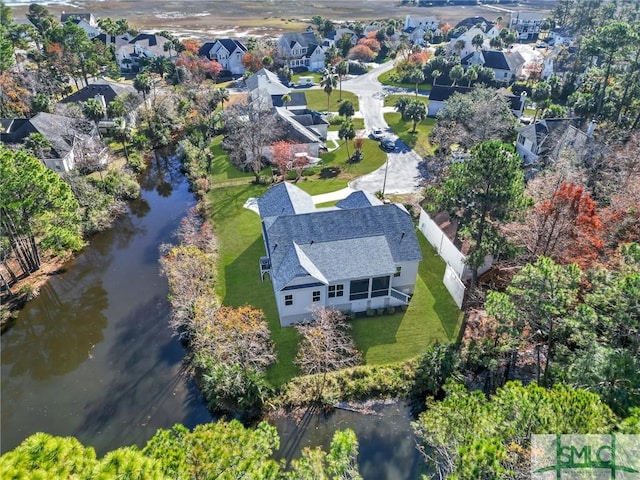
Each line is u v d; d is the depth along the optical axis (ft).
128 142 212.23
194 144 209.26
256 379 87.56
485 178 93.35
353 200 130.62
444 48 387.55
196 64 318.65
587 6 407.23
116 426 85.66
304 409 88.17
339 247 106.83
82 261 135.23
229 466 43.57
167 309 115.14
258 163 180.96
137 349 103.24
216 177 184.44
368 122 251.80
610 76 233.14
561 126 184.85
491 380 92.22
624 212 100.42
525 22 472.03
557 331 73.15
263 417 86.63
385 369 94.27
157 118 224.94
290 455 79.82
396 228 113.09
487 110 185.88
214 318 97.66
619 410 53.06
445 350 92.73
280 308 102.68
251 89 274.57
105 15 571.69
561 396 47.88
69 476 33.42
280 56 354.33
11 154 110.93
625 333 63.82
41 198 115.44
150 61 305.53
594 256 89.35
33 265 129.29
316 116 227.20
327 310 100.07
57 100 257.96
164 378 95.66
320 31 449.48
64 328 109.81
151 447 44.16
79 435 84.12
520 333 79.00
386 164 178.29
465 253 115.34
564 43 394.93
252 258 130.21
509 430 46.83
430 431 54.75
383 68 372.38
